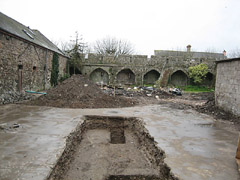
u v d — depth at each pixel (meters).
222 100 9.68
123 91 17.77
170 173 3.57
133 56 25.05
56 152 4.16
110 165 4.60
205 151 4.59
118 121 7.84
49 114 7.80
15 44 10.88
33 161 3.70
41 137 5.08
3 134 5.21
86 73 24.55
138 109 9.91
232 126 7.05
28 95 11.83
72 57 23.84
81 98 10.70
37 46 14.10
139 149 5.65
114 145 5.94
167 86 23.42
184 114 9.06
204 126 6.97
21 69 11.77
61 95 10.83
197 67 23.45
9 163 3.58
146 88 19.50
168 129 6.40
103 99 11.01
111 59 25.02
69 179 3.86
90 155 5.14
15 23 14.02
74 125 6.35
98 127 7.61
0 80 9.44
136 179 4.00
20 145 4.48
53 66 18.16
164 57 25.11
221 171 3.63
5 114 7.55
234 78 8.56
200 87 23.92
